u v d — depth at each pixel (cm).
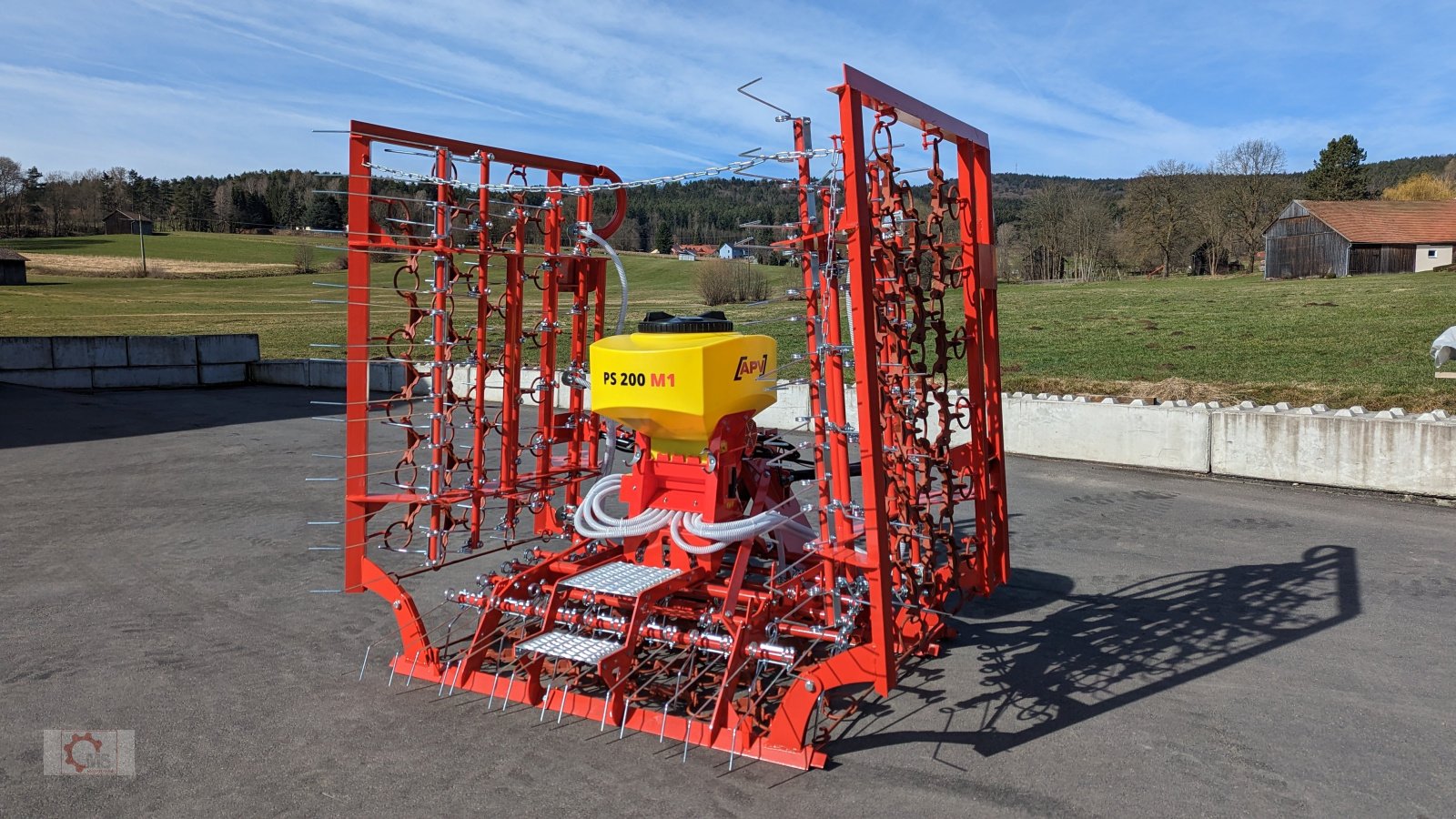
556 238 527
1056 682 459
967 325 455
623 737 396
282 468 1088
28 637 525
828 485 397
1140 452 1002
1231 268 7200
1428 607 553
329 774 366
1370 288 3048
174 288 5519
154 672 472
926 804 341
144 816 337
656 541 456
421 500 458
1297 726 404
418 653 465
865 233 339
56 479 1021
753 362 440
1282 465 908
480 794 349
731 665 386
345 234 446
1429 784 353
